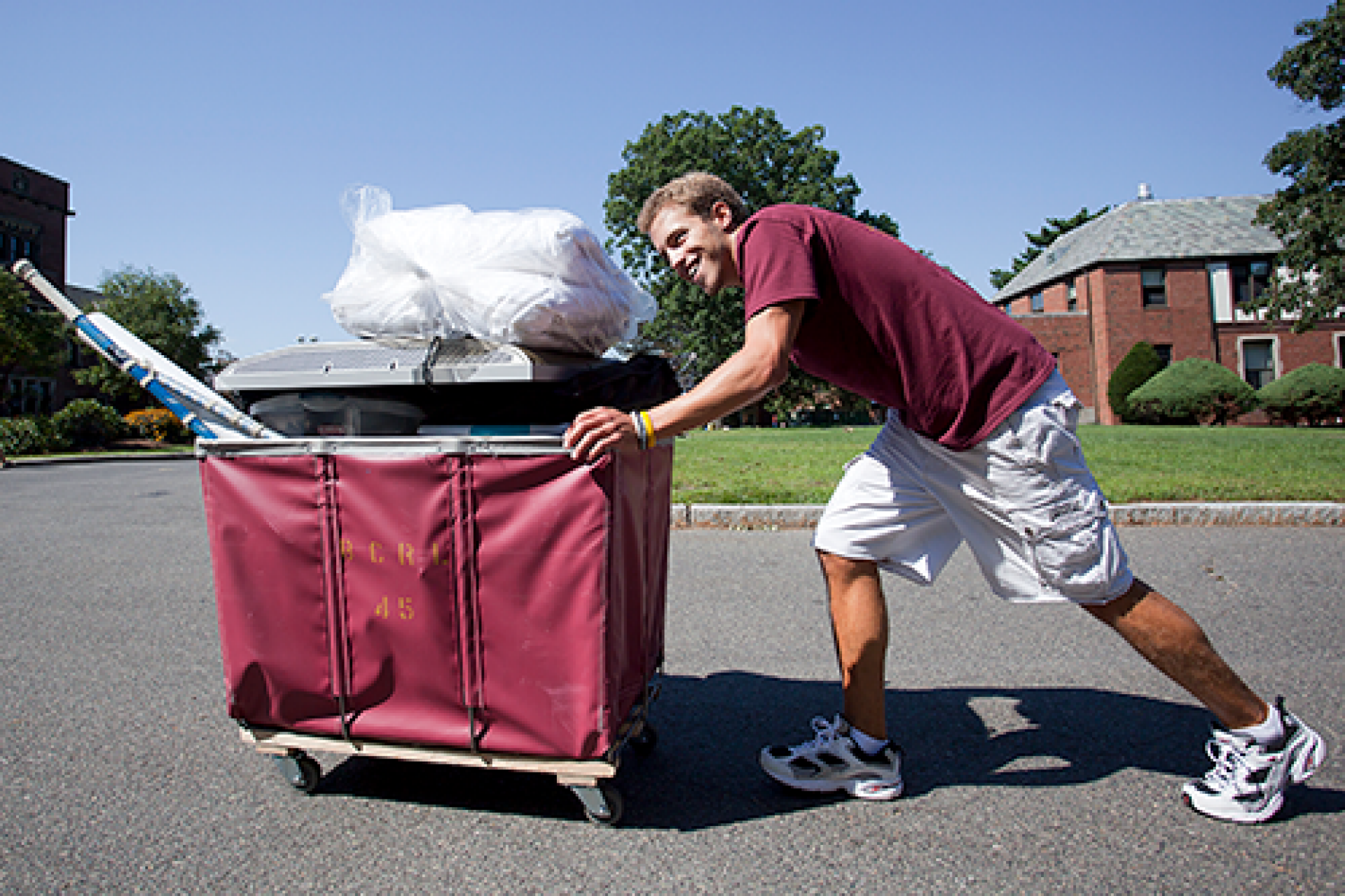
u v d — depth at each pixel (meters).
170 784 2.42
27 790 2.38
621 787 2.40
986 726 2.80
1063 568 2.08
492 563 2.04
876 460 2.34
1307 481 7.77
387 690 2.16
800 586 4.82
